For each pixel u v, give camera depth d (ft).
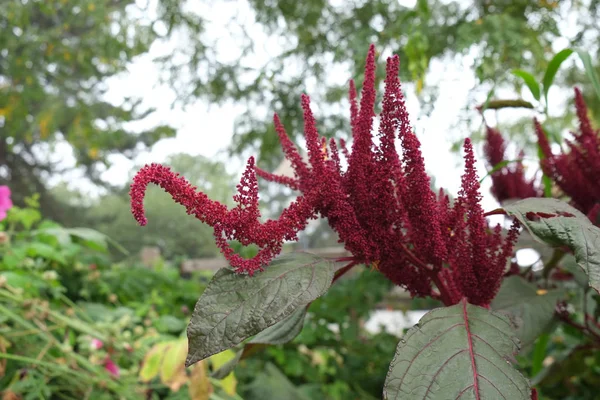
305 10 5.56
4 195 3.42
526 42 4.31
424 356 0.97
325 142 1.41
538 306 1.72
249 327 1.02
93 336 3.22
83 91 14.30
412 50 3.56
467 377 0.93
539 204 1.24
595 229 1.11
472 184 1.25
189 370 2.93
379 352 5.35
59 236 3.87
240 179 1.12
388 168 1.20
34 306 3.08
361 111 1.22
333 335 5.26
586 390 3.99
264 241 1.14
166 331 4.34
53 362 3.11
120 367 3.59
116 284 4.73
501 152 2.41
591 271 1.03
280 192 8.49
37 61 10.44
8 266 3.50
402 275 1.30
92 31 9.79
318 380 5.12
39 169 21.22
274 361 5.17
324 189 1.20
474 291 1.27
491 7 4.81
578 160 1.92
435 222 1.22
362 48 4.10
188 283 5.53
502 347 0.98
